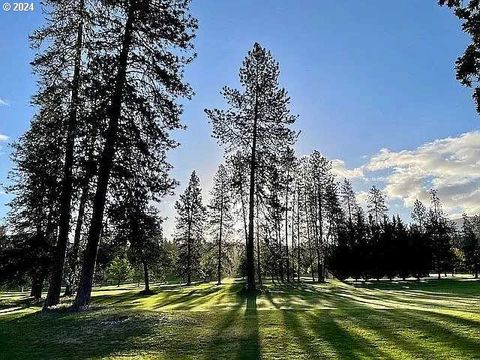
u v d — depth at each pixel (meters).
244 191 31.88
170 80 18.38
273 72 31.73
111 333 12.11
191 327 12.59
